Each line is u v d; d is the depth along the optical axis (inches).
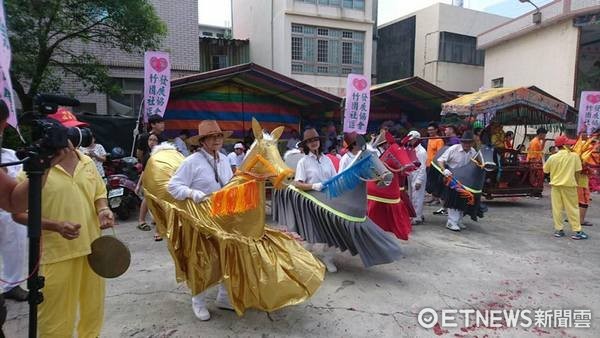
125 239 222.1
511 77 611.2
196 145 133.7
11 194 80.3
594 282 169.3
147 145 250.7
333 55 608.4
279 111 438.9
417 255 201.8
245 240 122.0
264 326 128.4
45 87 331.9
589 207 338.6
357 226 158.4
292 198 171.0
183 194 120.4
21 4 268.5
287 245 129.9
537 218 293.4
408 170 190.9
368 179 154.8
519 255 203.5
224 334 123.1
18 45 275.4
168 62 291.0
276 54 599.2
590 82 548.7
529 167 352.5
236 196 119.0
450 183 242.8
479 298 152.5
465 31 699.4
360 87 323.6
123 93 453.1
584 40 540.4
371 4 618.8
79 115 341.7
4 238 136.0
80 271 98.9
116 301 144.4
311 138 172.4
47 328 94.0
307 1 584.7
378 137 200.4
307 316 135.6
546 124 414.9
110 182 261.9
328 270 177.0
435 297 152.7
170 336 121.6
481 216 249.9
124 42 336.8
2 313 83.1
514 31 592.7
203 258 123.1
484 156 237.6
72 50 394.3
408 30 733.3
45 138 73.1
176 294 150.8
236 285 121.8
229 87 412.8
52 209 92.0
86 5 310.0
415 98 450.6
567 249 215.0
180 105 399.5
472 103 348.2
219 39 650.2
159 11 473.1
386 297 151.8
